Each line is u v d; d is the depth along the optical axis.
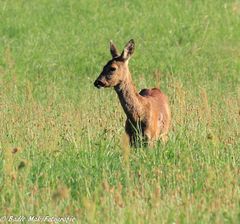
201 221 32.69
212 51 79.62
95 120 49.19
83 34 84.62
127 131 46.50
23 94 62.44
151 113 46.34
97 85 46.19
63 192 32.50
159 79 68.12
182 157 41.59
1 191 36.72
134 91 46.28
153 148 44.00
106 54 78.06
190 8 93.25
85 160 41.59
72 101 59.31
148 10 92.50
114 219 32.94
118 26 87.19
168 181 38.25
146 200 35.28
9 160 38.66
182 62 75.00
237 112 51.16
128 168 38.12
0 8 91.25
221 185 37.41
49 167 40.34
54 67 74.56
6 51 76.94
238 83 68.56
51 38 83.19
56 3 94.88
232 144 44.06
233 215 33.03
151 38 83.38
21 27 85.88
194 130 46.28
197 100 55.62
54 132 46.06
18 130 47.28
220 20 89.25
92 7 93.19
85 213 33.59
